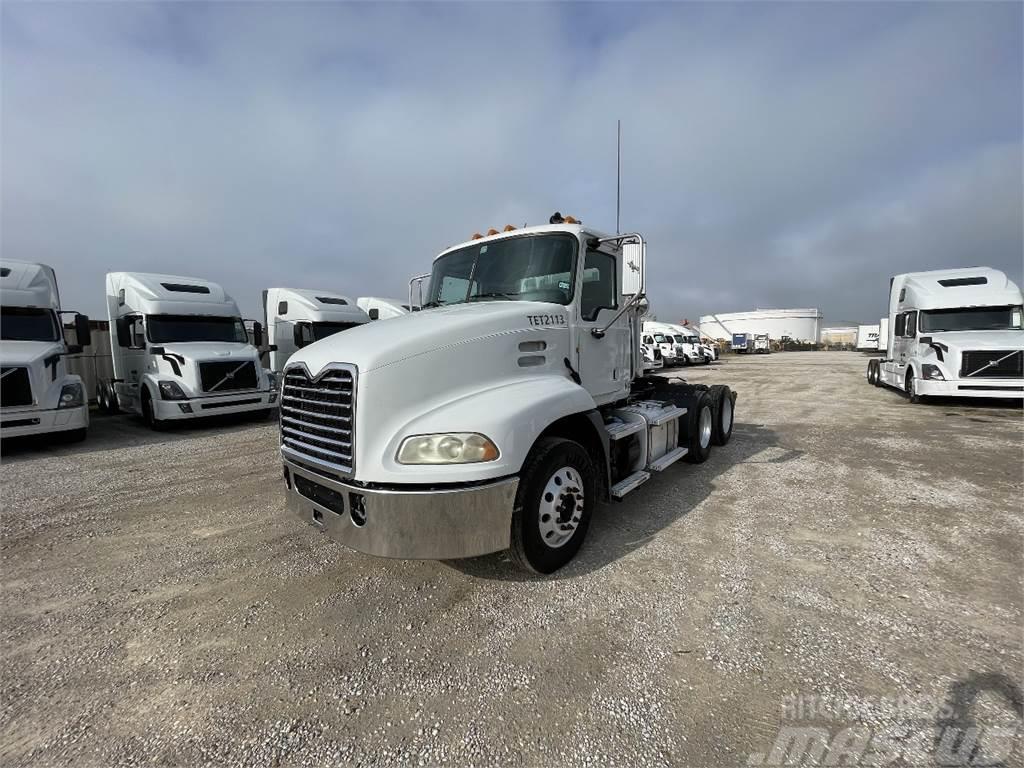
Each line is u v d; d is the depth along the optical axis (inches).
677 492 206.7
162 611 125.3
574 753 80.3
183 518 190.5
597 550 152.4
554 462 134.6
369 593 131.6
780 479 223.8
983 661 98.3
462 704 91.7
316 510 132.2
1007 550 147.5
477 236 194.1
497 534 121.2
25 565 152.7
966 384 433.4
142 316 416.5
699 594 126.3
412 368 123.1
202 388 394.9
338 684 97.7
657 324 1332.4
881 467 242.5
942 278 491.2
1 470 273.3
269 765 79.7
